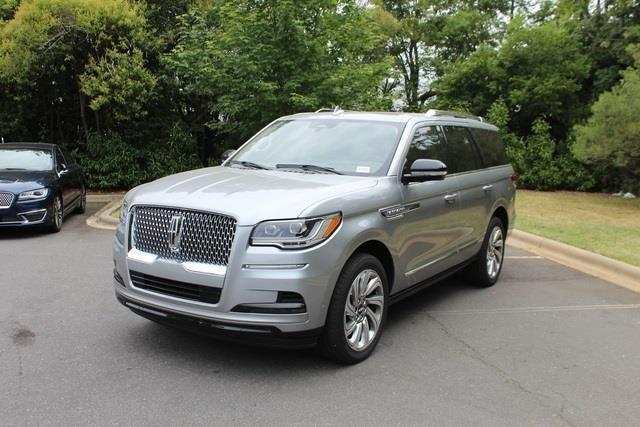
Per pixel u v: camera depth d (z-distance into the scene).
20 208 9.48
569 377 4.40
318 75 12.51
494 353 4.85
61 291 6.32
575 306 6.29
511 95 18.72
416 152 5.34
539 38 18.58
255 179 4.72
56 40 14.98
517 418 3.72
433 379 4.28
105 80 15.07
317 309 4.04
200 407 3.73
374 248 4.72
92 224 11.31
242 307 3.91
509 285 7.12
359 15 13.46
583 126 15.50
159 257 4.23
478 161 6.63
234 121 14.19
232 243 3.93
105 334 4.98
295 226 3.93
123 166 17.16
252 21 12.35
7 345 4.71
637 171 14.71
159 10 17.20
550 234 10.03
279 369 4.34
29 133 18.03
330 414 3.69
